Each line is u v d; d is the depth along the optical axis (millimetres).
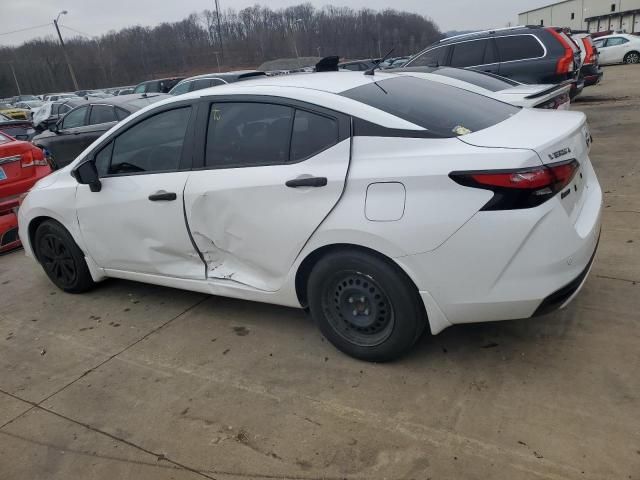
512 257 2492
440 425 2518
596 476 2148
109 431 2734
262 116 3129
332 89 3049
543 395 2635
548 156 2496
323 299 3047
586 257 2676
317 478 2299
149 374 3207
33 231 4496
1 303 4496
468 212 2492
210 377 3107
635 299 3402
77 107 9727
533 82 8383
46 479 2465
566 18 69000
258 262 3213
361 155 2760
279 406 2785
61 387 3170
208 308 3973
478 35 8820
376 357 2994
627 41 24562
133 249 3820
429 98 3188
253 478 2336
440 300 2666
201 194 3271
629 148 7496
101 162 3891
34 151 6164
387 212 2639
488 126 2898
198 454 2508
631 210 4977
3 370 3436
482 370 2881
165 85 17266
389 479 2252
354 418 2633
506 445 2352
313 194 2852
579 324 3197
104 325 3895
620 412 2467
